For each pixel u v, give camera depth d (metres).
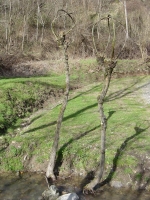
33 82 18.23
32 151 10.55
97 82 22.53
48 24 34.97
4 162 10.29
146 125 11.92
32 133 11.74
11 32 32.53
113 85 20.91
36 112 15.04
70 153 10.05
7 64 25.06
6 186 9.02
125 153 9.69
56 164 9.90
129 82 21.84
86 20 33.22
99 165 9.06
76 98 17.31
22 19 34.94
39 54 29.45
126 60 25.70
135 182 8.80
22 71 24.77
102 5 37.12
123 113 13.67
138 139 10.62
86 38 29.72
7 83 16.78
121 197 8.21
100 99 8.38
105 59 8.40
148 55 28.22
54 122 12.92
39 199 8.20
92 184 8.61
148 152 9.64
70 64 25.34
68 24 33.53
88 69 24.36
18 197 8.34
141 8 36.28
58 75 24.50
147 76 24.23
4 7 34.94
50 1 37.16
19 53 28.09
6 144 11.03
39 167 10.04
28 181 9.32
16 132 12.30
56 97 17.58
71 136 11.11
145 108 14.45
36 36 32.31
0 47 29.59
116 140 10.62
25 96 15.77
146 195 8.32
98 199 8.10
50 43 31.72
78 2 37.34
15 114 13.95
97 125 12.25
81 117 13.45
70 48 29.28
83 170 9.59
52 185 8.54
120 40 28.02
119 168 9.23
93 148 10.20
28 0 36.25
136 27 31.20
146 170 9.04
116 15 34.78
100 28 31.52
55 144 9.31
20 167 10.16
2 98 14.65
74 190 8.53
